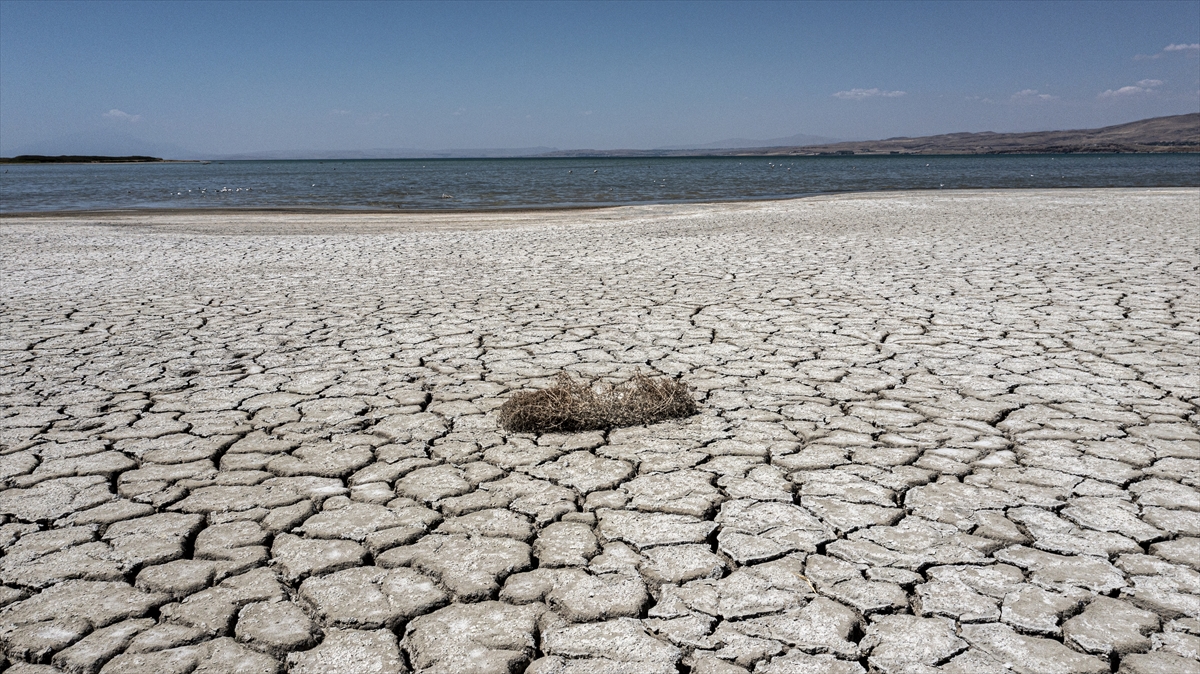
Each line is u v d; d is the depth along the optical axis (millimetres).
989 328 6352
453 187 40938
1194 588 2594
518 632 2393
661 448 3871
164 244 13297
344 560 2818
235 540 2971
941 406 4477
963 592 2584
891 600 2539
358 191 36500
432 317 7012
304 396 4754
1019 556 2816
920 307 7188
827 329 6371
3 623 2451
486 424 4250
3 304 7680
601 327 6543
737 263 10164
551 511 3191
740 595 2576
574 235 14312
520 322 6770
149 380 5094
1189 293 7602
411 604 2543
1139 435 3996
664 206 23438
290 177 63250
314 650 2312
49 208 24766
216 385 4984
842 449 3840
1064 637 2342
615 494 3352
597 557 2826
